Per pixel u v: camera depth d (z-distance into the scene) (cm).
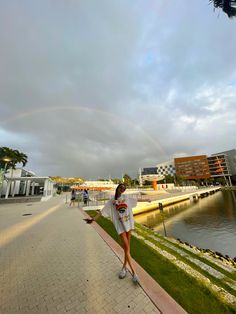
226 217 2067
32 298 270
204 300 258
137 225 1015
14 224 877
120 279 321
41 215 1169
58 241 575
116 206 332
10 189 3409
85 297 270
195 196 4503
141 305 247
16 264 398
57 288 297
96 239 596
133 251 472
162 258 418
